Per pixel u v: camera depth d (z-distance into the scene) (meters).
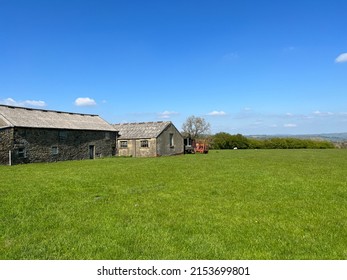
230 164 27.05
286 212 9.80
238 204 10.88
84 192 13.20
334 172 20.28
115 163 30.53
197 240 7.17
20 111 37.53
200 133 91.06
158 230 7.92
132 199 11.75
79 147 41.31
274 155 42.69
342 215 9.44
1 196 12.30
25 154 33.81
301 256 6.32
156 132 47.44
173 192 13.16
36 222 8.70
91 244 6.96
